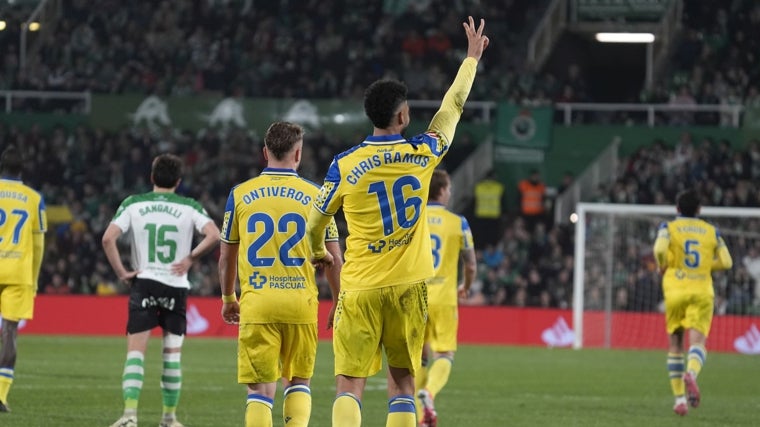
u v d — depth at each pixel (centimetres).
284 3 10825
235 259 2480
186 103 9950
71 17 10694
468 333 8069
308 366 2459
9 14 10650
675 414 3884
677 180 9125
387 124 2164
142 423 3278
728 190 8988
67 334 7944
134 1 10769
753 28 10306
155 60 10381
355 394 2162
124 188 9331
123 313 8000
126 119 9931
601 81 11444
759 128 9544
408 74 10238
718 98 9912
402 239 2147
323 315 8150
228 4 10850
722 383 5247
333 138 9700
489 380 5181
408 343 2170
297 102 9975
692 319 3956
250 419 2353
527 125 9938
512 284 8519
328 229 2356
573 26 10788
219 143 9756
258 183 2450
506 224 9550
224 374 5112
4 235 3425
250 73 10281
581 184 9638
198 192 9356
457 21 10769
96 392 4128
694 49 10225
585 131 9906
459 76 2259
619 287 8131
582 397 4456
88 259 8588
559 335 7925
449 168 9788
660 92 9988
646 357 6838
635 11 10650
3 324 3425
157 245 3072
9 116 9931
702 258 4009
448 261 3456
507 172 9962
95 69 10312
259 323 2394
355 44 10456
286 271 2411
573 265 8481
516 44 10938
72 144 9556
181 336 3103
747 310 7956
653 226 8281
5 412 3406
